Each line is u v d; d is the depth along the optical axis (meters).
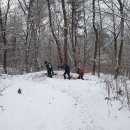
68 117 14.13
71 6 36.44
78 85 20.33
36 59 39.34
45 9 39.25
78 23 38.38
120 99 16.95
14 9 37.72
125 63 32.28
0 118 13.05
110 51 45.53
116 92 17.94
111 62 42.34
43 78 23.45
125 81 18.42
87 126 13.65
